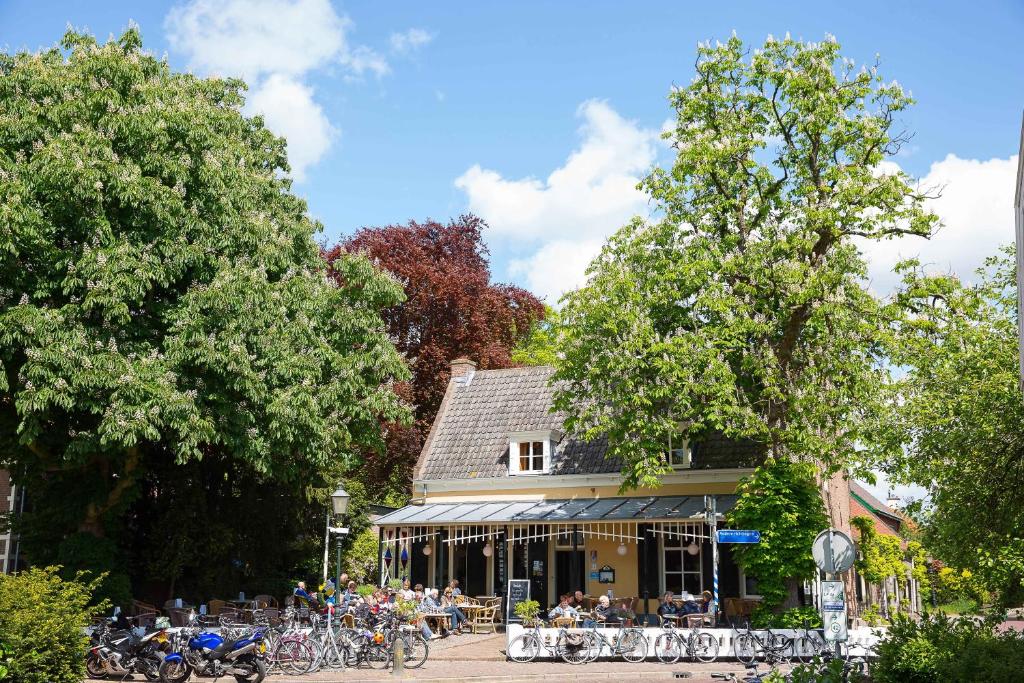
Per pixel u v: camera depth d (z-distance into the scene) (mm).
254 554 30797
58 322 20156
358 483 35719
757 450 29672
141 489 27703
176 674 18656
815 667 13852
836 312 24422
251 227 25219
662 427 25859
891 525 49875
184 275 23906
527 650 22406
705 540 29266
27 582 16469
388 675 19797
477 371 37156
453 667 21172
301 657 20359
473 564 32125
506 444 33594
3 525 27047
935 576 42688
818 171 26391
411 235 43656
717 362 24938
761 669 20641
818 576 24969
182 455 21688
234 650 18375
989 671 12000
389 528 32062
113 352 20734
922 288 25297
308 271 27578
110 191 21031
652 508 28984
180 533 27609
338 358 24922
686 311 27047
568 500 31344
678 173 26578
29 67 21734
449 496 33375
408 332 42188
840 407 24594
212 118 25625
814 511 25047
